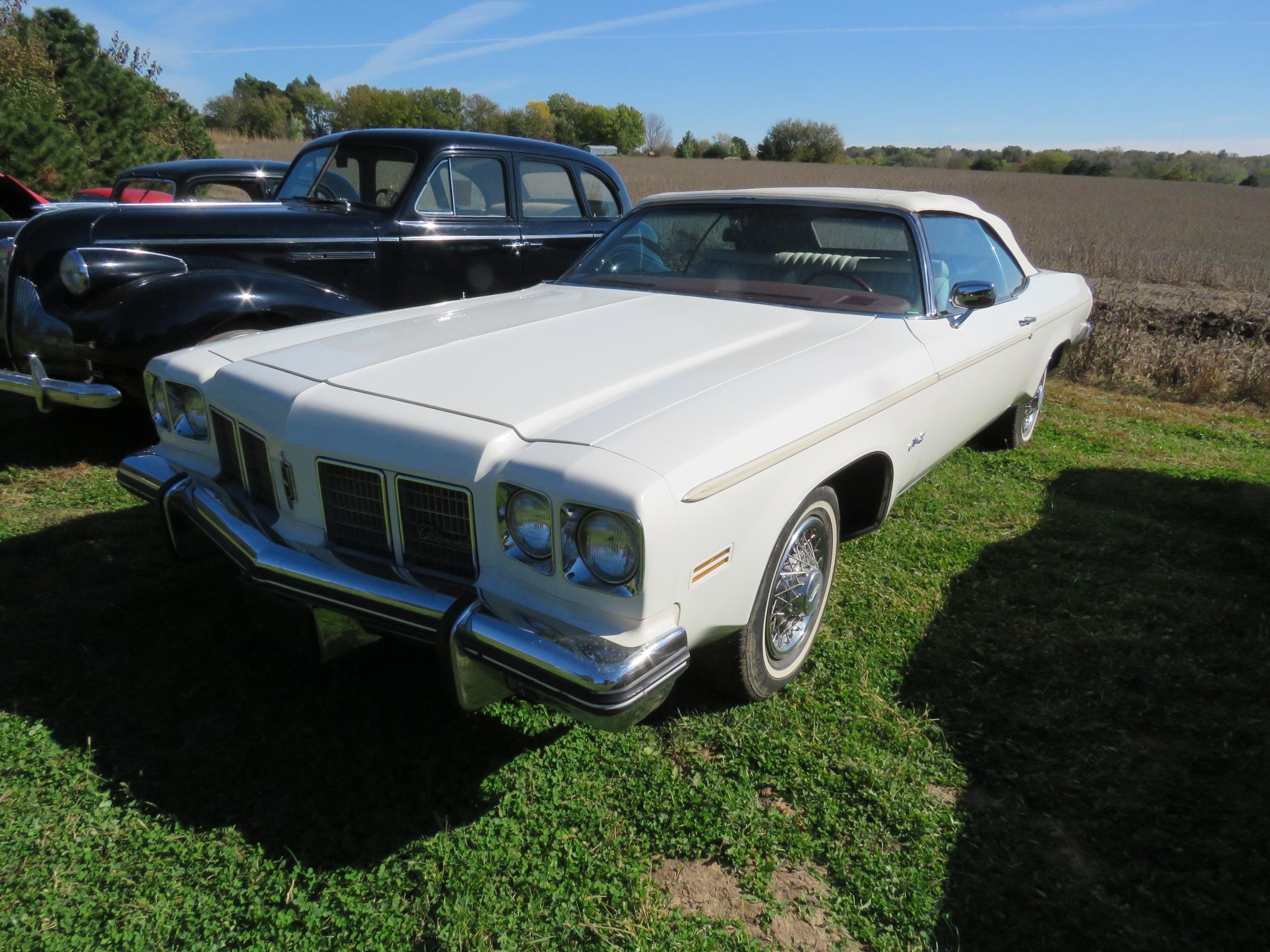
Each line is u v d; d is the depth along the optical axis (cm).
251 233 461
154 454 291
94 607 304
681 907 190
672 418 212
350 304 452
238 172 789
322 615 220
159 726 245
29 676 264
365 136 542
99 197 991
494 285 565
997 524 405
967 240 379
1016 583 346
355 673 274
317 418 223
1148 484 464
